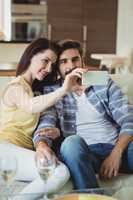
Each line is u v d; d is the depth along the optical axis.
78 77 2.45
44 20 7.15
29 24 7.07
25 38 7.05
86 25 7.29
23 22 7.02
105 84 2.52
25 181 2.26
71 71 2.52
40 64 2.46
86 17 7.27
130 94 2.78
